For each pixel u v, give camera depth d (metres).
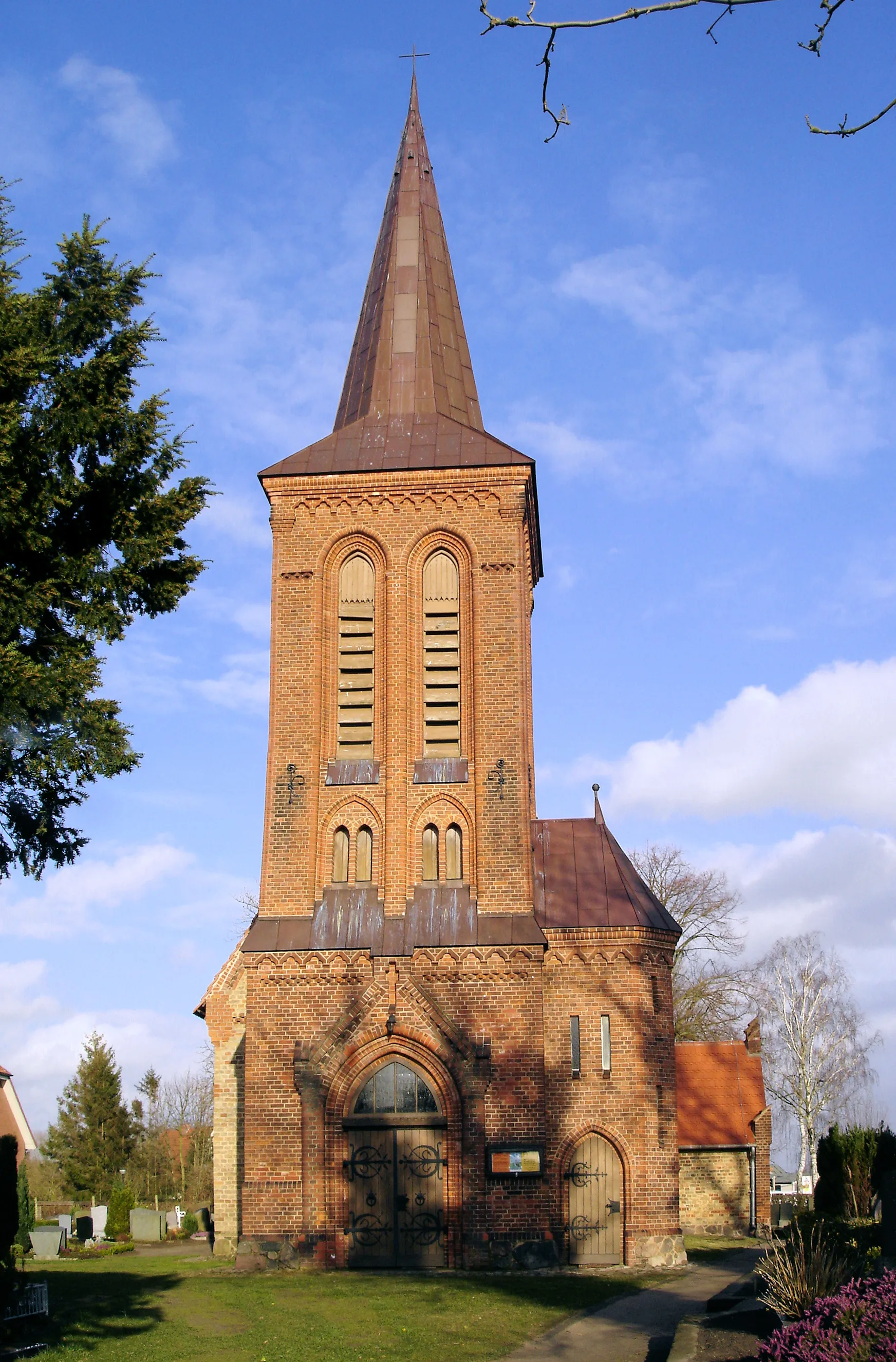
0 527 22.23
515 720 40.97
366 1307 30.12
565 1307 30.28
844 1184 35.34
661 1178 39.12
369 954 38.88
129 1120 93.81
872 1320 16.88
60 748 22.16
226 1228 45.59
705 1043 61.06
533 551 48.97
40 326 23.55
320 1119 37.88
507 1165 37.22
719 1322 24.88
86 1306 30.59
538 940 38.62
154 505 24.34
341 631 42.50
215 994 47.78
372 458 43.31
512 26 12.91
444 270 48.66
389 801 40.50
